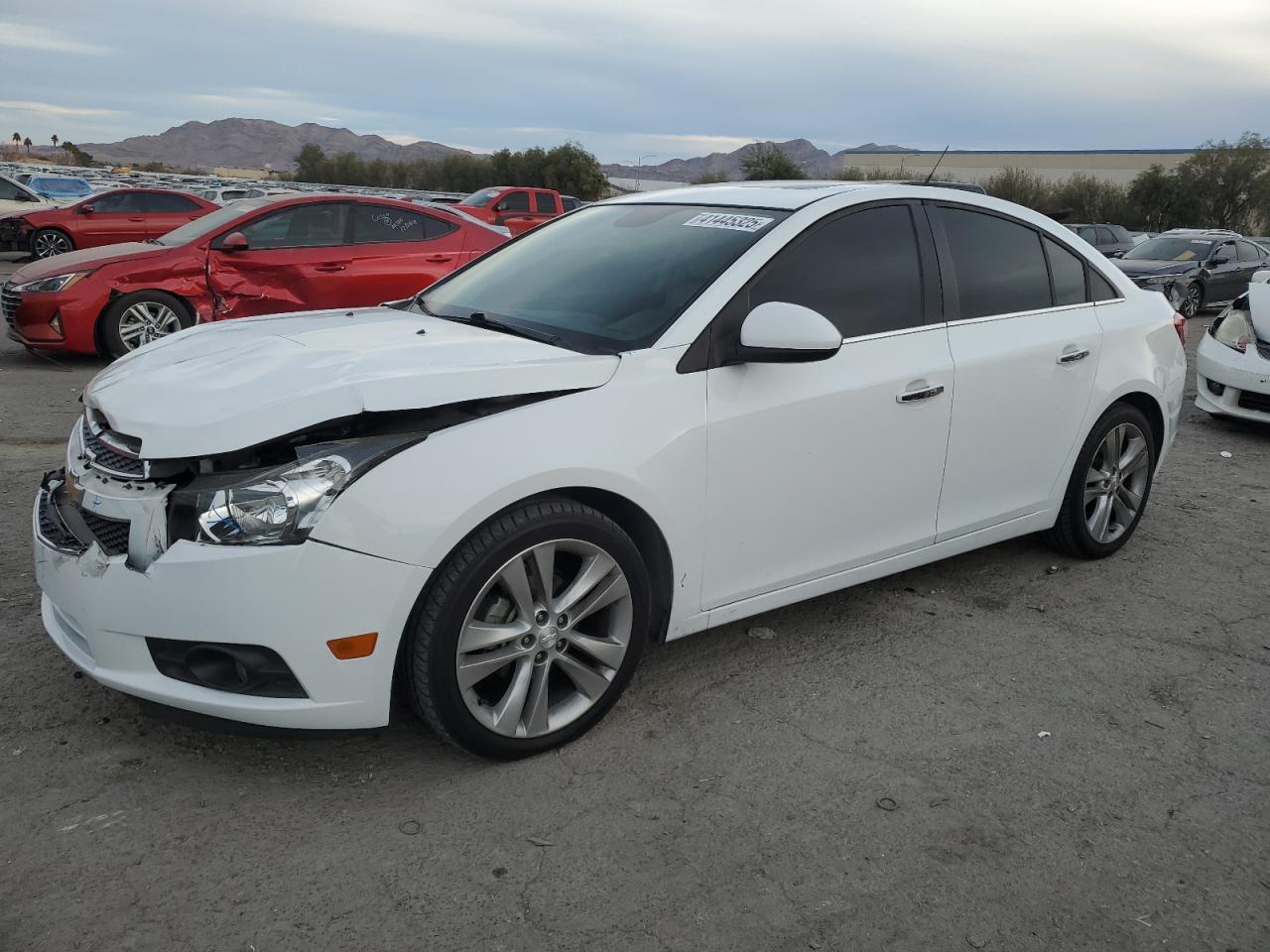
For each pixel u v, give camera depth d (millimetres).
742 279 3174
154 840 2473
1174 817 2715
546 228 4211
